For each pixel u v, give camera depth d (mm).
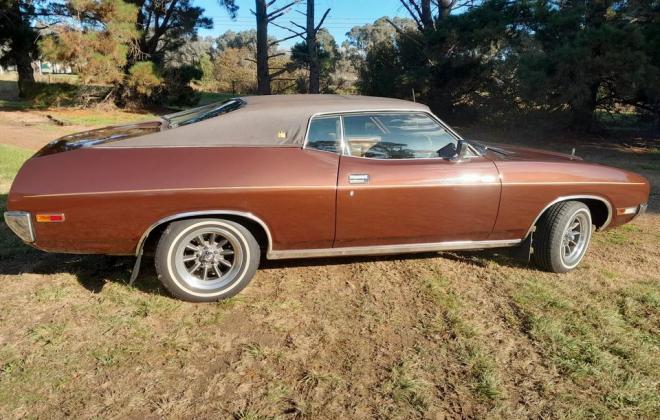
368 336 3459
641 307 4023
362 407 2754
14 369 2949
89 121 18719
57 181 3439
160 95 24844
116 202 3461
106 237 3545
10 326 3410
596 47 13195
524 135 17031
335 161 3881
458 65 17750
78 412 2635
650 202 7734
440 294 4102
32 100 23609
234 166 3643
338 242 4008
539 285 4324
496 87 17875
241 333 3445
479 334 3514
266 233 3785
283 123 3863
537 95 13898
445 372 3088
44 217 3430
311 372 3021
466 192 4113
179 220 3639
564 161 4570
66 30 19719
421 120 4199
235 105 4043
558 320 3740
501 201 4238
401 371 3061
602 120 19062
